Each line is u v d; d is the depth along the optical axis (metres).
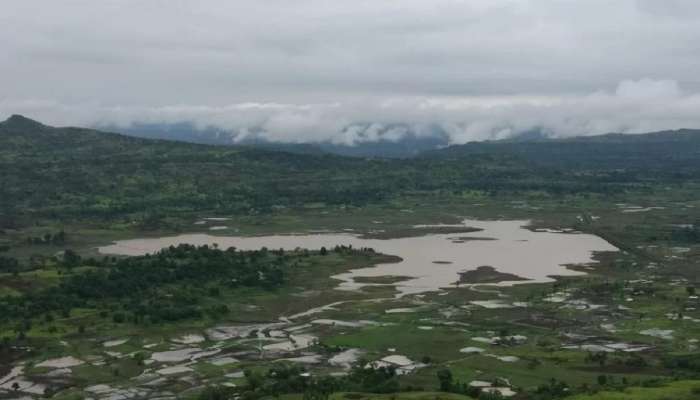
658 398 166.12
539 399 176.00
